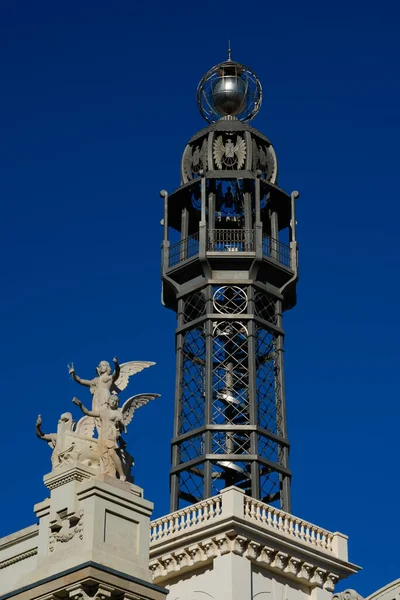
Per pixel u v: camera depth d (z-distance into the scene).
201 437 132.12
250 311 136.38
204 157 142.88
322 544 127.69
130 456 90.06
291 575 124.12
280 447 133.25
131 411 91.12
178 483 131.12
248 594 119.25
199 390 135.25
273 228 142.38
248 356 134.50
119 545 85.12
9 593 84.69
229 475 133.62
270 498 132.38
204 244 137.75
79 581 82.00
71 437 88.19
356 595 92.25
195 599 120.31
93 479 85.50
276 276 140.38
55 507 86.06
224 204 143.88
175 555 122.12
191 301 139.62
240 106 146.62
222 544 120.44
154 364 96.31
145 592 84.06
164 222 143.25
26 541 89.31
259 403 134.38
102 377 90.44
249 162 142.12
